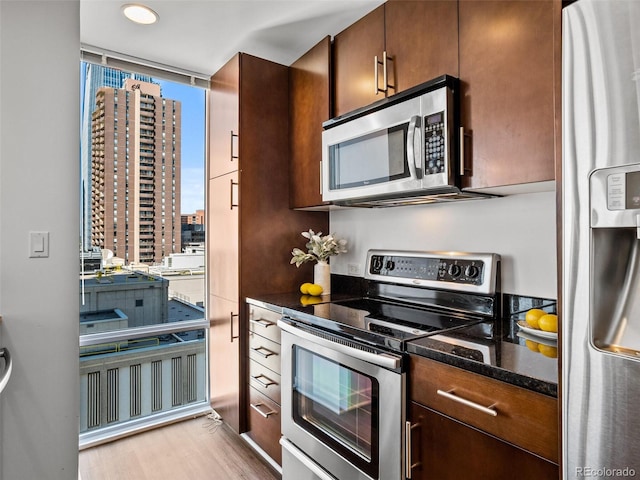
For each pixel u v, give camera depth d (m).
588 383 0.80
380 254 2.12
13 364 1.49
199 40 2.24
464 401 1.08
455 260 1.76
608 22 0.77
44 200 1.54
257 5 1.91
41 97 1.54
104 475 2.03
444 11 1.50
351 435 1.46
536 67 1.22
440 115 1.44
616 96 0.76
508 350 1.17
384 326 1.48
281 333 1.88
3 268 1.47
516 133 1.27
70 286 1.59
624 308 0.82
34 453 1.53
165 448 2.28
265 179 2.32
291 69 2.37
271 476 2.01
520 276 1.61
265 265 2.33
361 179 1.77
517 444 0.98
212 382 2.58
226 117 2.35
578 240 0.82
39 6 1.54
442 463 1.16
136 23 2.05
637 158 0.72
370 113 1.73
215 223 2.52
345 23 2.09
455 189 1.46
